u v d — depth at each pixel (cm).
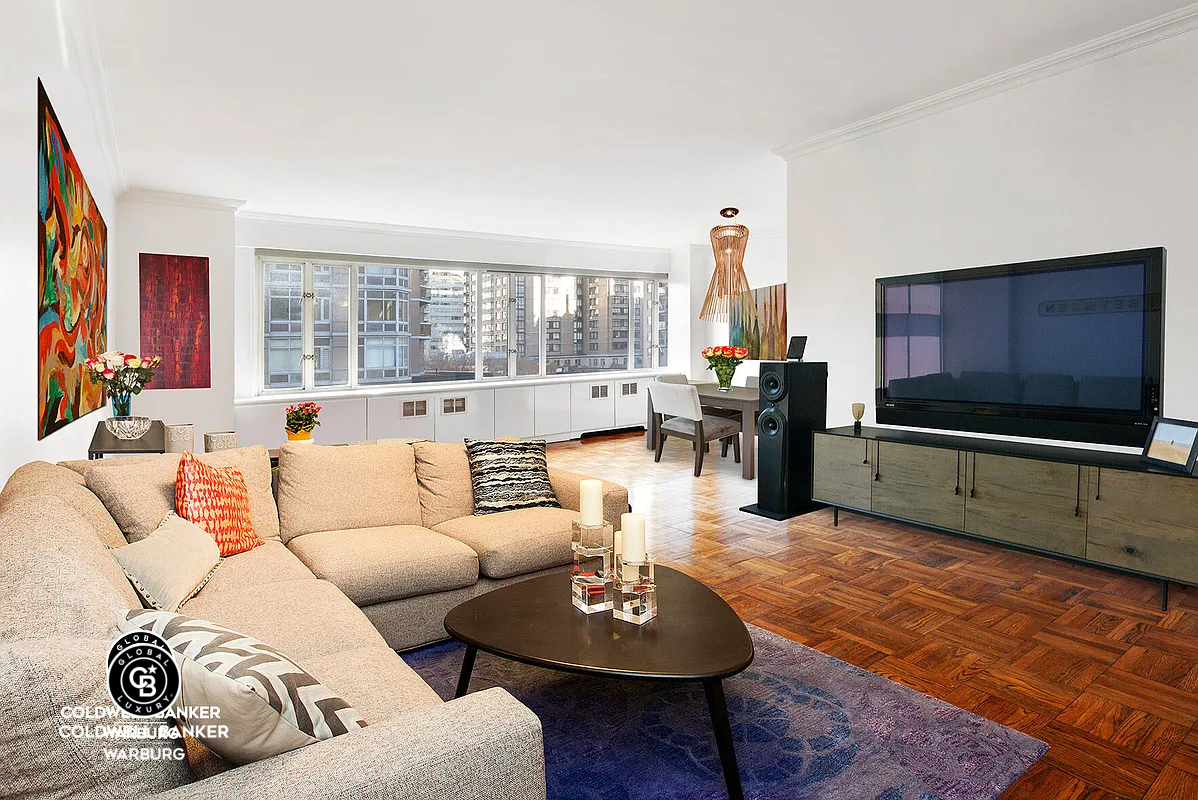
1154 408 329
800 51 334
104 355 373
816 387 481
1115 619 303
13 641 104
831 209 469
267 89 368
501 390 808
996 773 194
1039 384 369
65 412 309
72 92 304
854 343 462
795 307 498
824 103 405
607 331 938
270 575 242
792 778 192
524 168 530
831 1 286
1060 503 338
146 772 97
